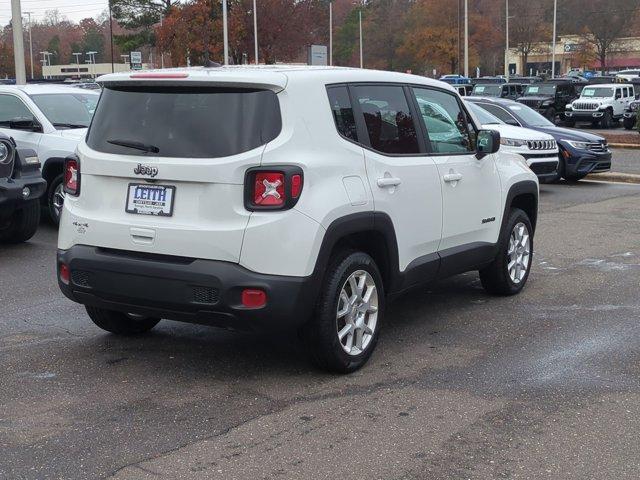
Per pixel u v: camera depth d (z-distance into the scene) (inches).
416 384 201.2
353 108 209.8
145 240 194.4
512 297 290.0
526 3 2861.7
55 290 298.4
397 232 219.0
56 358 220.5
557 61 3462.1
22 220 372.5
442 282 313.4
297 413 182.4
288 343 233.1
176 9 2185.0
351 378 205.5
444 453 162.6
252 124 187.9
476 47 2819.9
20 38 722.2
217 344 232.8
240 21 2144.4
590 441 168.6
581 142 645.9
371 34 3208.7
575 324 255.0
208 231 186.1
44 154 419.2
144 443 167.2
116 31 4185.5
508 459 160.1
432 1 2797.7
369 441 167.9
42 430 173.8
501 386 199.8
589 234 420.2
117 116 203.9
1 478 152.1
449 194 243.0
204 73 192.9
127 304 199.0
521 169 291.4
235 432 172.4
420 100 240.2
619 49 2780.5
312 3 2413.9
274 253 185.2
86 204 206.4
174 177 190.2
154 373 208.7
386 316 265.0
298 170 187.0
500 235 276.8
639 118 1090.7
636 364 216.7
